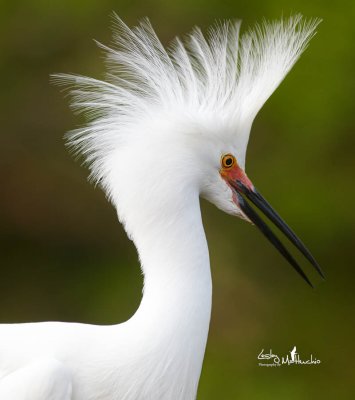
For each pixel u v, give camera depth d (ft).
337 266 38.32
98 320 36.47
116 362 16.29
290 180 37.70
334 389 34.83
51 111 38.14
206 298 16.29
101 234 38.78
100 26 38.17
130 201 16.19
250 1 37.22
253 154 38.01
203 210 37.01
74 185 38.50
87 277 38.32
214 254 36.52
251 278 36.68
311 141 37.88
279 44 17.61
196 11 37.55
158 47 17.53
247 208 17.69
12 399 15.70
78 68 37.55
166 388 16.28
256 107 17.31
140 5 37.99
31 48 38.42
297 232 37.65
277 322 36.17
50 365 15.98
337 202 37.58
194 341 16.24
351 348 36.22
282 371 35.32
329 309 37.27
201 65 17.60
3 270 39.24
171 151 16.19
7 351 16.46
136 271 37.52
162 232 16.16
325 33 37.42
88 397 16.46
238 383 34.32
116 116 16.74
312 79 37.58
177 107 16.61
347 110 37.63
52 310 38.04
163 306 16.10
